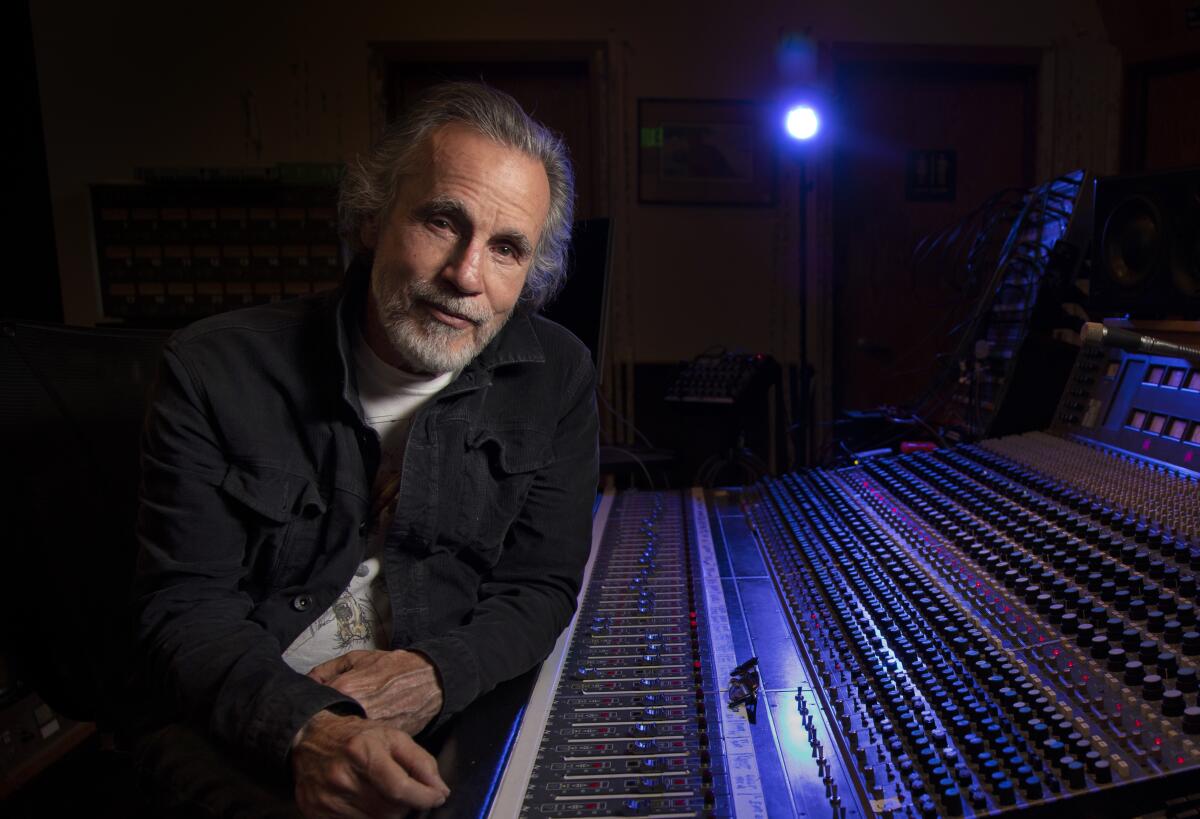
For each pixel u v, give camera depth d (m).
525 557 1.14
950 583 1.01
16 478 1.13
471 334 1.00
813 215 4.73
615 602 1.13
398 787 0.65
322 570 1.05
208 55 4.61
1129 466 1.28
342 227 1.10
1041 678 0.77
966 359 2.26
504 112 0.97
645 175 4.71
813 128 3.32
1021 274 2.07
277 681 0.79
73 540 1.19
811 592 1.08
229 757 0.79
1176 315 1.38
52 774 1.97
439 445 1.10
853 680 0.82
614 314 4.77
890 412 2.72
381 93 4.64
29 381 1.18
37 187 4.46
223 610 0.93
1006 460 1.44
